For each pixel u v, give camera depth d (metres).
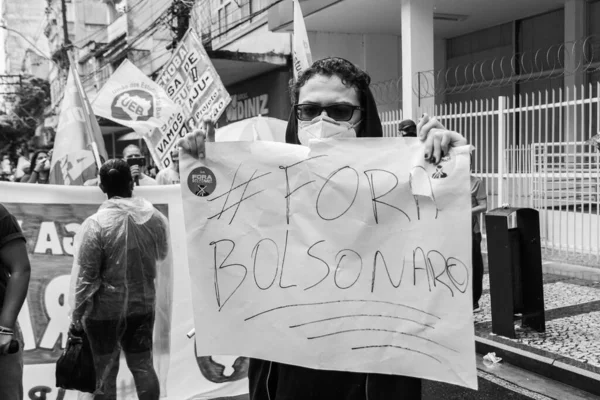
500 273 5.89
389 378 2.03
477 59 16.14
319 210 2.07
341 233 2.05
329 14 14.20
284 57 19.89
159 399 4.37
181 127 6.91
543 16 14.17
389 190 2.02
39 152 13.38
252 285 2.11
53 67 41.69
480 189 6.43
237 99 23.02
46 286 4.55
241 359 4.76
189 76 7.19
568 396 4.80
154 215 4.27
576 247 9.34
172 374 4.60
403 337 1.99
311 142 2.07
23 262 3.30
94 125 5.89
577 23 12.81
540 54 14.27
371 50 16.62
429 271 1.98
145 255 4.16
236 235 2.12
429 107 11.93
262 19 19.27
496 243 5.91
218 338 2.12
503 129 10.09
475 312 6.86
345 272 2.04
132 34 28.53
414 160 2.01
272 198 2.11
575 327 6.11
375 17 14.54
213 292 2.13
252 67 20.22
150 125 6.85
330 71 2.12
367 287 2.03
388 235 2.02
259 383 2.21
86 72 33.47
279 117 20.30
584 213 9.30
